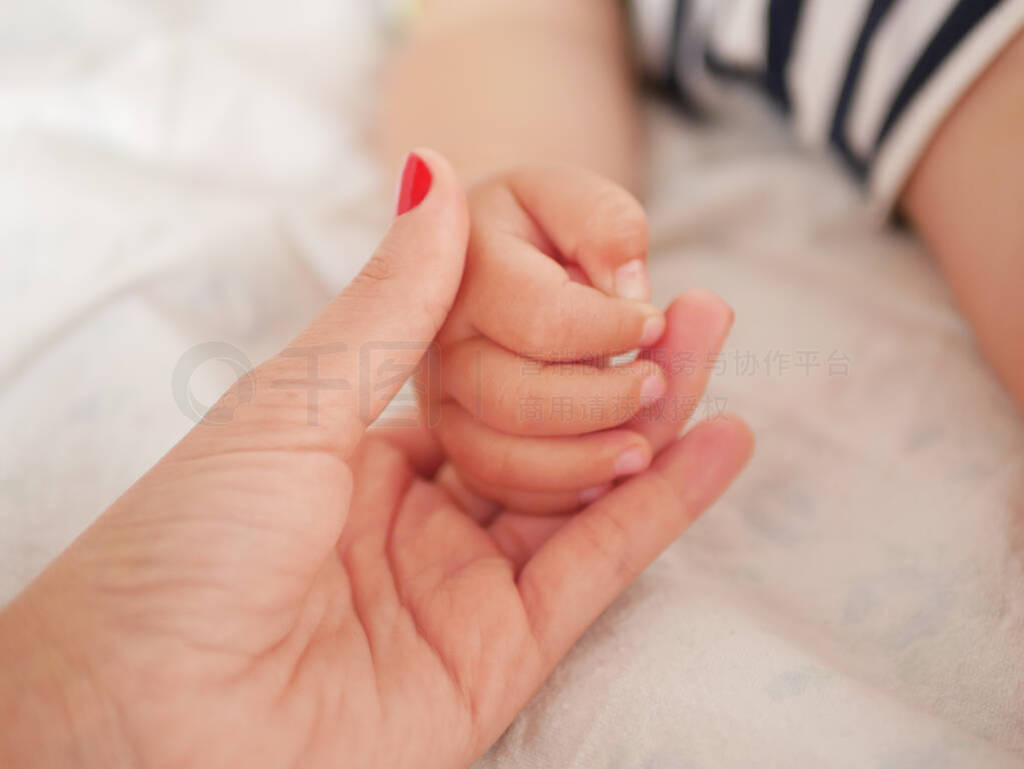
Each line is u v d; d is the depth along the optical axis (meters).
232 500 0.21
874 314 0.30
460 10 0.38
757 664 0.22
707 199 0.33
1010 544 0.24
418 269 0.23
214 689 0.20
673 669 0.22
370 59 0.43
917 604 0.24
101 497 0.26
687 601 0.23
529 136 0.32
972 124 0.28
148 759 0.19
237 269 0.31
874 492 0.26
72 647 0.20
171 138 0.36
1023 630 0.23
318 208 0.33
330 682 0.21
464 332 0.24
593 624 0.23
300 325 0.30
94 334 0.29
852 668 0.23
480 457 0.24
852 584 0.24
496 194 0.25
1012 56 0.27
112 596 0.20
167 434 0.27
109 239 0.31
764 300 0.31
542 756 0.22
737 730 0.21
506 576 0.23
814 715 0.21
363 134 0.38
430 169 0.24
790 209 0.34
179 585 0.20
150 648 0.20
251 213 0.32
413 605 0.23
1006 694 0.22
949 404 0.27
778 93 0.35
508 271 0.24
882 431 0.27
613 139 0.33
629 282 0.24
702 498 0.24
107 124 0.36
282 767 0.20
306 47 0.43
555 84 0.34
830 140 0.33
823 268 0.31
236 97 0.37
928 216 0.30
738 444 0.24
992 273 0.27
